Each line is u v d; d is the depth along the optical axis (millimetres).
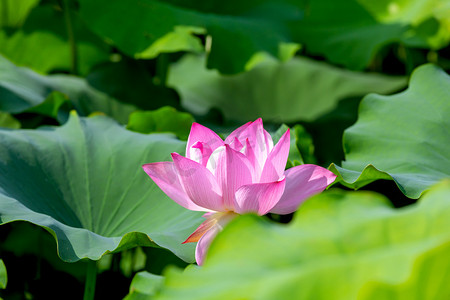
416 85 3219
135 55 3568
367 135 3178
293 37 3986
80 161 3180
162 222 3057
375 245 2637
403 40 3715
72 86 3635
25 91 3471
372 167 2994
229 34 3660
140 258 3373
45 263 3379
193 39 3578
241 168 2844
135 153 3184
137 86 3742
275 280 2527
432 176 3066
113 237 3055
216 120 3932
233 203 2859
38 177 3135
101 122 3279
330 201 2682
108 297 3289
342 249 2637
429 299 2639
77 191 3141
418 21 3822
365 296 2461
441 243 2488
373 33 3916
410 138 3139
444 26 3711
